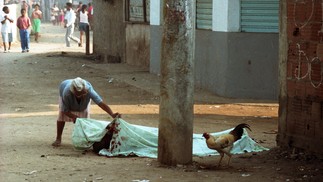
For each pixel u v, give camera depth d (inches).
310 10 484.1
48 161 473.7
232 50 804.6
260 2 788.6
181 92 454.0
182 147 458.0
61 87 526.9
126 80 972.6
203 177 425.4
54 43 1736.0
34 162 469.4
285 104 516.7
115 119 511.2
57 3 2930.6
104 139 510.0
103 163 470.6
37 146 532.1
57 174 430.0
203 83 882.1
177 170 446.9
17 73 1087.6
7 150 512.7
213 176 429.4
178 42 451.2
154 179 416.2
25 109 747.4
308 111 488.1
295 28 502.6
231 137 457.1
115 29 1251.2
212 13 847.1
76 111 530.0
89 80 999.6
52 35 2004.2
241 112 722.8
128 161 480.7
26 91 893.8
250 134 599.8
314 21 479.2
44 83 972.6
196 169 451.8
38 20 1781.5
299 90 498.0
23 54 1390.3
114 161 480.4
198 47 892.0
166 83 454.9
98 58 1318.9
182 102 454.9
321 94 471.8
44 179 415.5
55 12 2635.3
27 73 1087.6
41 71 1112.8
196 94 840.9
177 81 453.4
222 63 820.0
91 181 410.0
